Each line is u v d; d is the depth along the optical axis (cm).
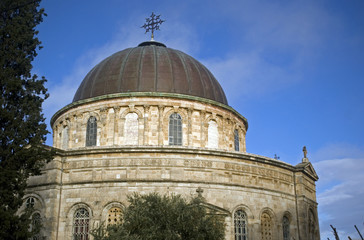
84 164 4338
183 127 5156
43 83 3919
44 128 3716
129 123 5103
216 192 4394
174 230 3262
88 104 5272
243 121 5950
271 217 4731
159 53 5688
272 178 4884
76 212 4244
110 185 4228
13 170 3394
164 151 4350
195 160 4416
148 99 5131
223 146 5359
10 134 3484
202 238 3262
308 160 5416
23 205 4384
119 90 5244
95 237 3266
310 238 5203
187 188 4284
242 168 4647
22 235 3238
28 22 3912
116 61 5616
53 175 4297
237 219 4469
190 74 5522
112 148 4319
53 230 4138
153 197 3444
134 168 4284
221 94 5747
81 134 5216
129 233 3181
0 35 3747
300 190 5128
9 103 3653
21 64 3772
